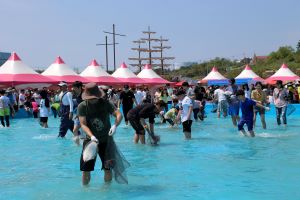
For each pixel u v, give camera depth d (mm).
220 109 20422
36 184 6473
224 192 5719
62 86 12672
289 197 5383
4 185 6461
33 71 32031
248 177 6660
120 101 18625
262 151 9422
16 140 12820
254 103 12070
